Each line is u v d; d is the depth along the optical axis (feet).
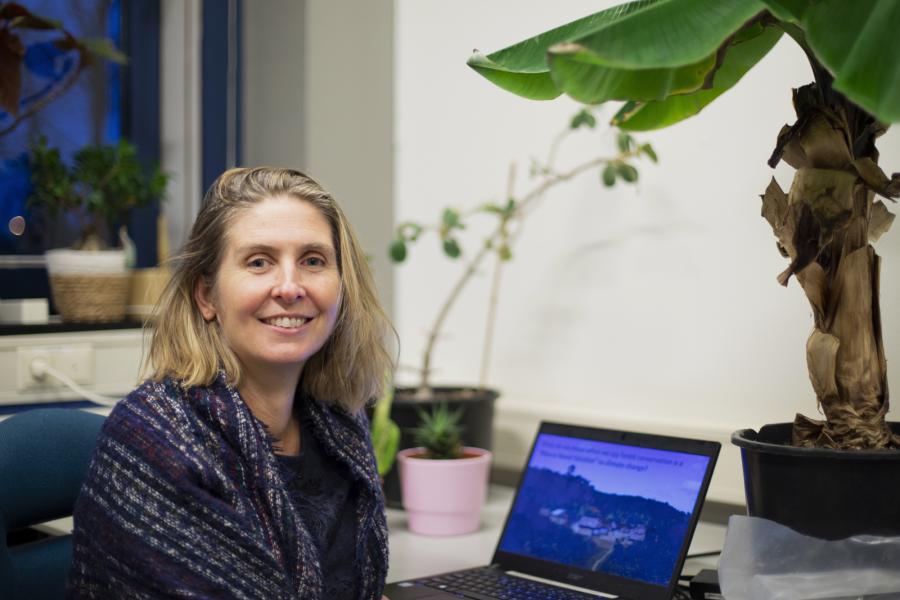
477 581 4.52
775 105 5.40
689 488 4.23
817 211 3.58
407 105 7.39
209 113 7.61
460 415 6.08
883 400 3.73
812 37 3.05
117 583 3.37
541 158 6.55
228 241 3.75
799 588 3.59
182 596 3.29
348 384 4.19
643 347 6.05
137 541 3.34
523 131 6.64
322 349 4.13
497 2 6.69
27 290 7.00
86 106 7.32
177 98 7.63
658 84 3.41
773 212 3.79
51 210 6.87
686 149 5.79
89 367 6.32
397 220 7.52
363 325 4.13
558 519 4.68
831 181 3.57
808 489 3.59
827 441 3.74
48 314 7.02
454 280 7.11
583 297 6.35
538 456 4.97
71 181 6.80
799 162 3.69
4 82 6.49
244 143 7.76
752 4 3.13
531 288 6.64
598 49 3.08
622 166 5.65
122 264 6.55
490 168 6.86
